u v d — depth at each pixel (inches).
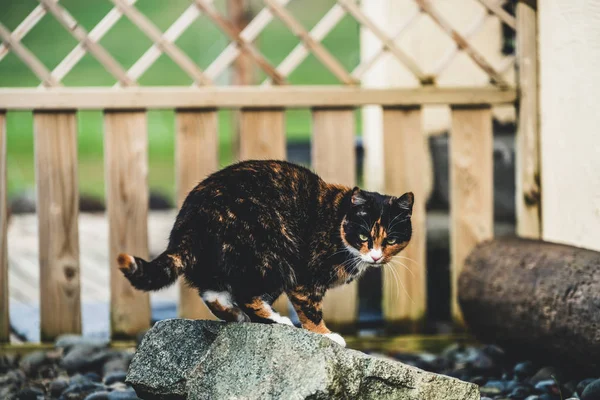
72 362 173.5
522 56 190.2
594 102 165.0
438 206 235.1
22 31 181.3
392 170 189.3
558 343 149.5
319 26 191.8
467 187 191.2
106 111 181.5
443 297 219.3
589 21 167.0
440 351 189.8
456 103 188.4
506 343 167.2
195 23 705.0
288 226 135.6
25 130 589.9
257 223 130.3
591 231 166.7
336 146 187.0
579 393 145.9
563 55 177.6
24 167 490.9
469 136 190.4
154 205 409.7
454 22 231.3
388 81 238.8
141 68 183.9
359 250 146.9
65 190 181.8
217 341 126.8
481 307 170.2
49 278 183.0
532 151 191.2
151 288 121.6
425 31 231.5
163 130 605.6
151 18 743.1
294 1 819.4
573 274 149.3
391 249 151.1
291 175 141.4
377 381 119.3
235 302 133.9
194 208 129.3
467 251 191.9
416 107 188.5
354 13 190.7
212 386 122.7
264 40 737.0
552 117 184.1
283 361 118.3
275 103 184.1
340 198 145.4
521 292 157.6
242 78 388.2
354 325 190.5
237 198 130.7
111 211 183.0
